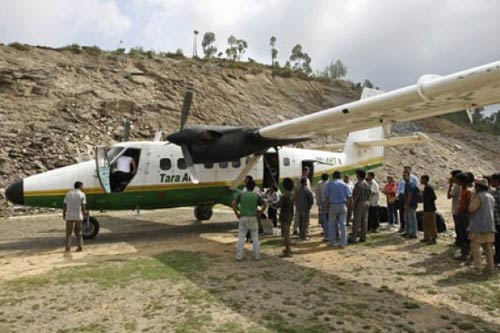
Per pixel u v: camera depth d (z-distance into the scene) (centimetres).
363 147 1697
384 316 547
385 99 772
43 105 2547
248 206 877
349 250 975
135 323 523
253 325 513
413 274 757
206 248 1023
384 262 852
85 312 565
